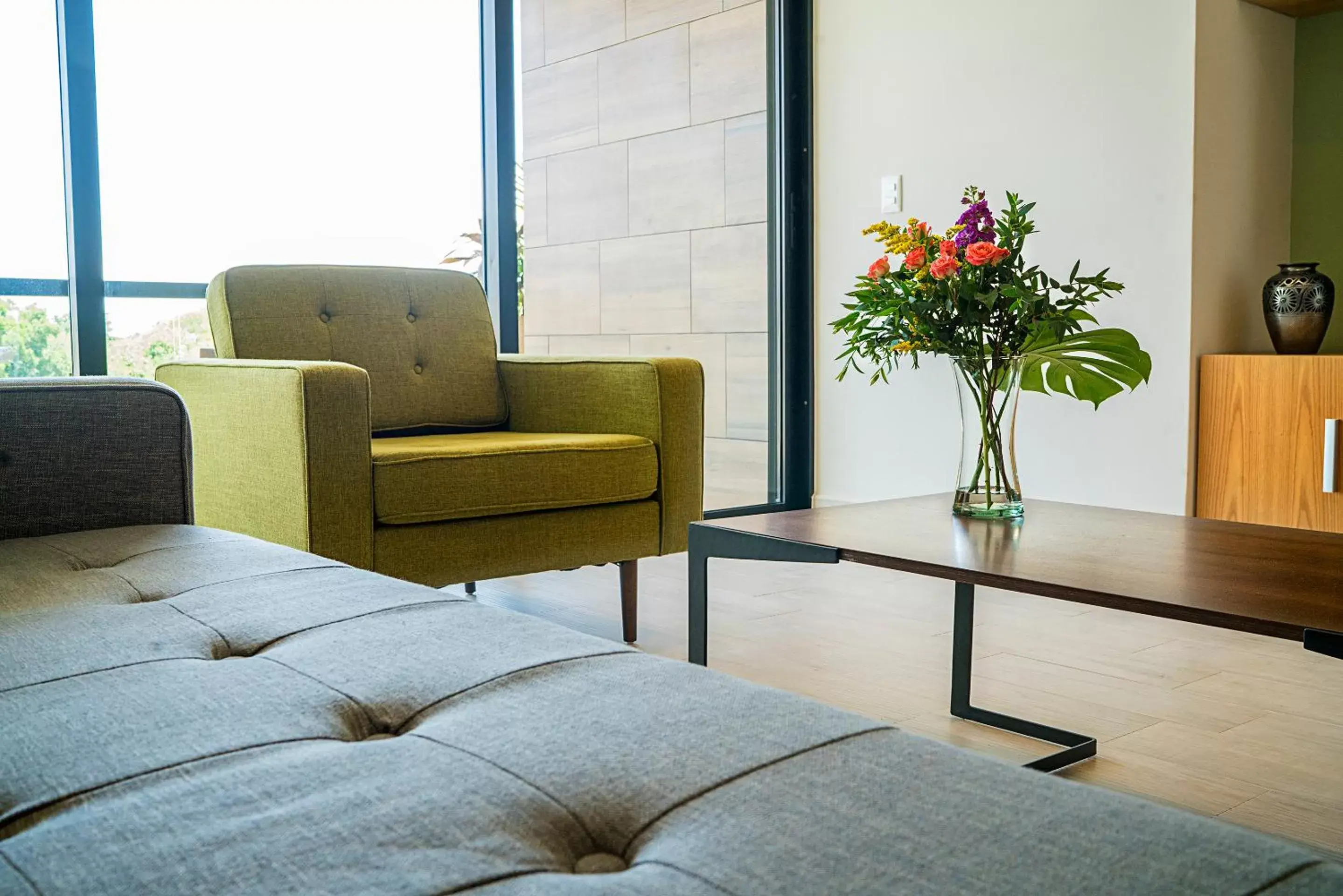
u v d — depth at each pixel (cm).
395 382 272
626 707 80
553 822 65
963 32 370
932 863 56
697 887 56
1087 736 194
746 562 354
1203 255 327
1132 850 57
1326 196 354
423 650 96
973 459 188
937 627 269
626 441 250
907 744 73
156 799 67
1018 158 359
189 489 171
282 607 112
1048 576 139
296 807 65
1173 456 332
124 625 106
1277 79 350
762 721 77
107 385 162
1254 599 125
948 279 179
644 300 387
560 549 239
